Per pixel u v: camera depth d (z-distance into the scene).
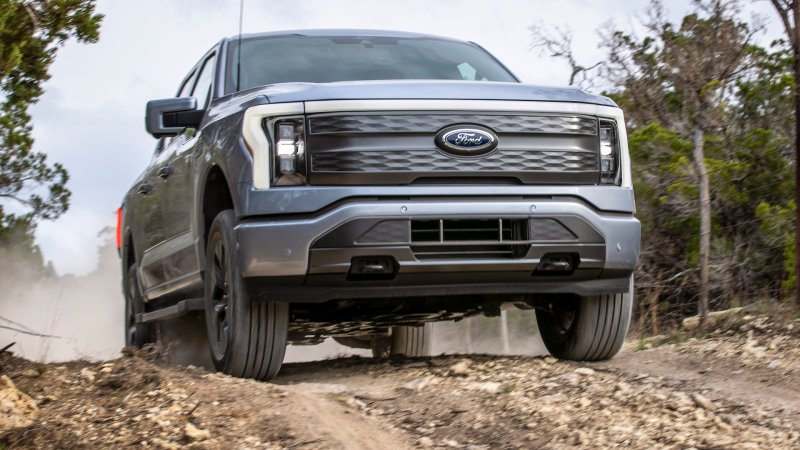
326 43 6.52
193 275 6.31
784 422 4.54
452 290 5.29
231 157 5.27
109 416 4.42
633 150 13.95
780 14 8.38
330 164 5.09
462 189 5.16
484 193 5.18
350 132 5.10
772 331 6.55
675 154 13.65
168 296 7.19
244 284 5.21
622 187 5.50
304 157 5.11
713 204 13.88
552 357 6.12
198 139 5.98
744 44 10.19
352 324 6.26
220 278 5.64
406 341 8.15
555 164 5.34
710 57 10.08
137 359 5.43
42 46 9.79
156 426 4.26
